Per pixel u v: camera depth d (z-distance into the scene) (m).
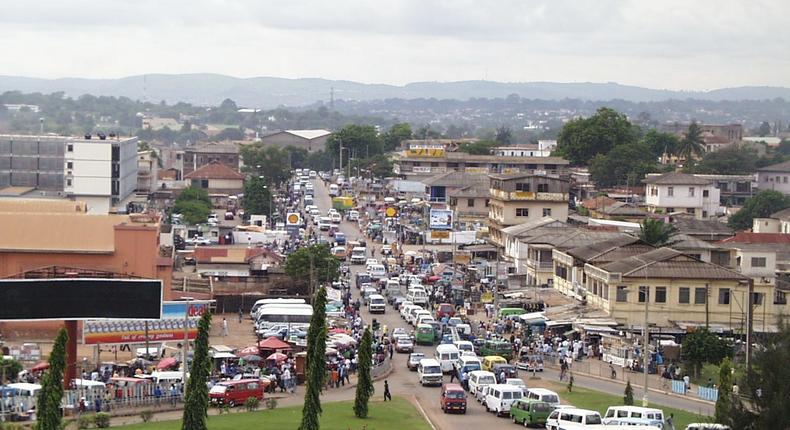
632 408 121.81
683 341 172.88
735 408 113.38
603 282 195.75
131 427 122.44
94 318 145.12
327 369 153.50
